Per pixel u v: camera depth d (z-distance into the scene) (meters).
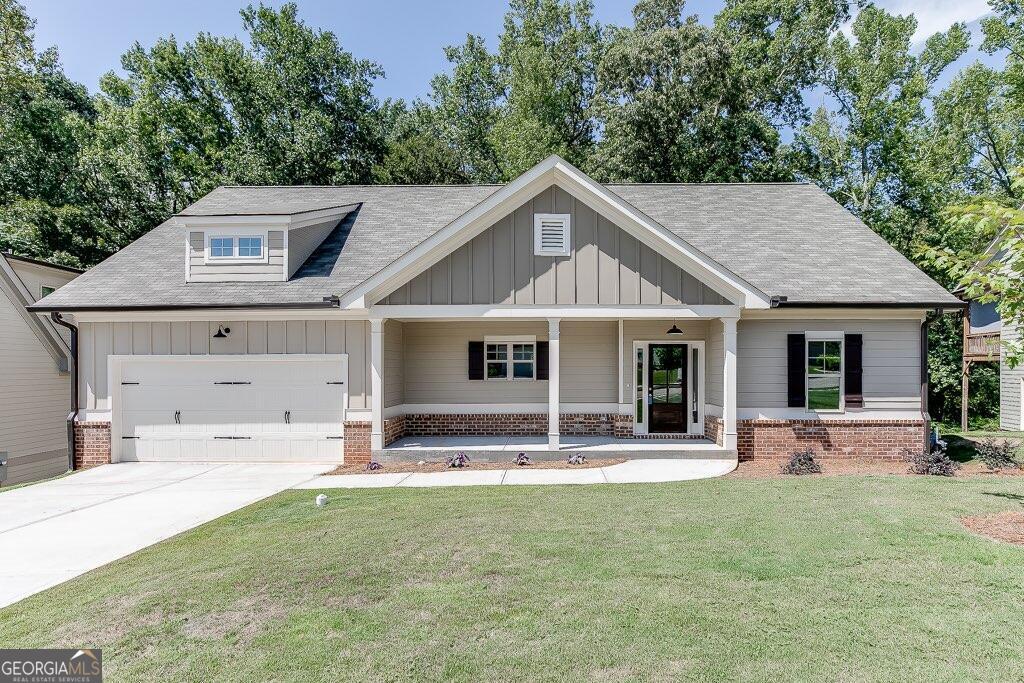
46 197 27.38
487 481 10.08
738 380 12.31
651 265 11.64
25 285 14.41
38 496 9.50
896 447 12.10
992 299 7.36
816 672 3.73
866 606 4.64
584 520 7.28
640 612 4.61
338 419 12.58
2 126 26.48
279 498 9.06
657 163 27.11
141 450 12.72
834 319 12.25
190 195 30.03
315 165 31.86
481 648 4.12
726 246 13.58
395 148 34.81
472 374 14.04
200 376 12.70
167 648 4.26
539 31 34.72
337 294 12.32
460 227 11.47
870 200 29.91
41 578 5.88
